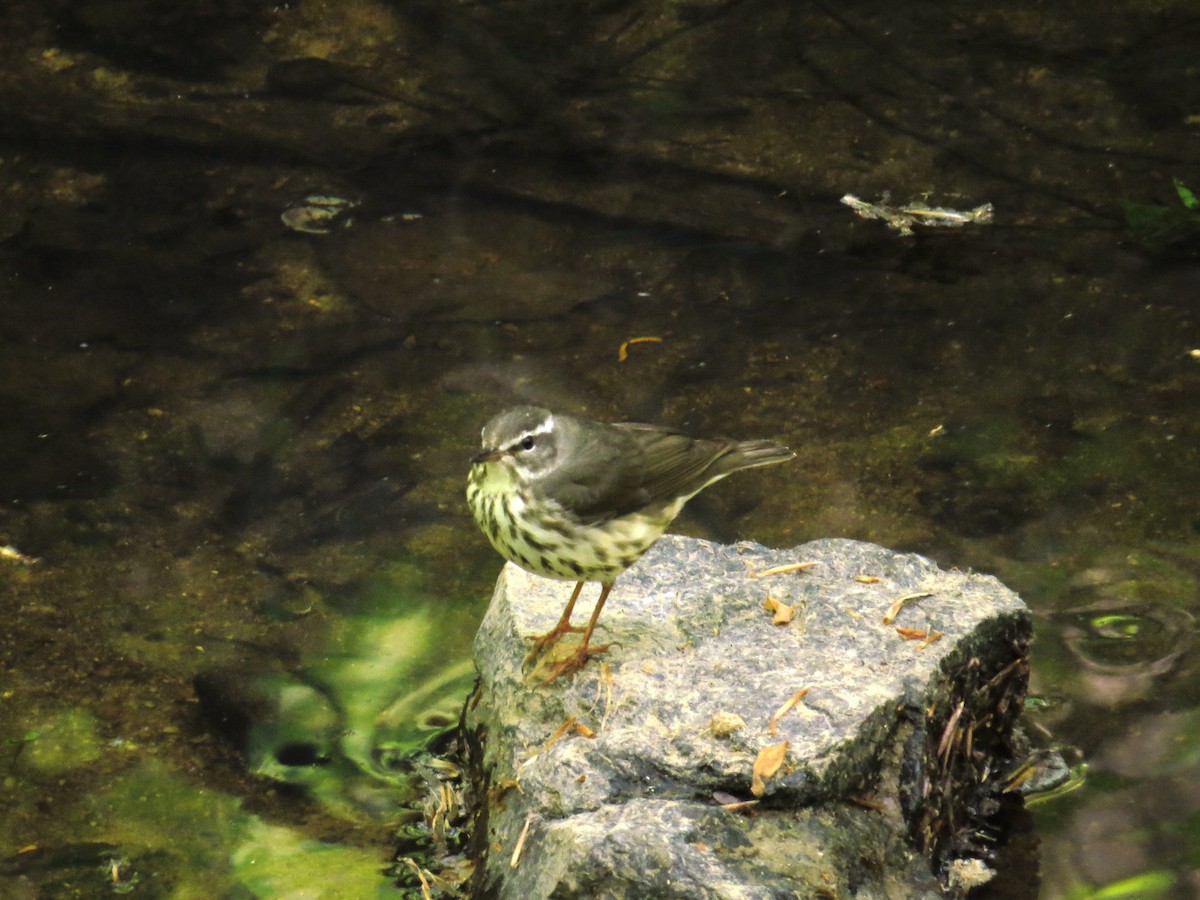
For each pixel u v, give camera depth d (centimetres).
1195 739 960
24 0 1892
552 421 881
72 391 1328
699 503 1226
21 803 927
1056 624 1078
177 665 1053
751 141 1683
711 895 720
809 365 1367
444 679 1045
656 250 1520
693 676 859
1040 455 1259
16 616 1090
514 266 1499
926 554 1156
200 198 1584
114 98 1733
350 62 1819
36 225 1534
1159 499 1205
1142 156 1647
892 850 785
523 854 783
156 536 1179
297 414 1312
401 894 862
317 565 1157
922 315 1430
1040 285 1464
